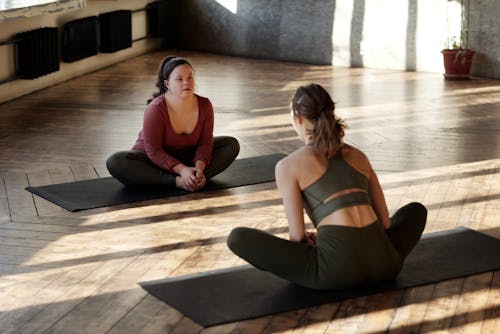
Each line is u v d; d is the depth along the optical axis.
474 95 8.60
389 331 3.26
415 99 8.38
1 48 7.93
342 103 8.17
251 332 3.25
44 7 7.82
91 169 5.70
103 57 10.08
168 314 3.41
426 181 5.39
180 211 4.78
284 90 8.90
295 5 10.80
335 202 3.50
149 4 11.23
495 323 3.33
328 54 10.72
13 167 5.74
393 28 10.24
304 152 3.56
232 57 11.23
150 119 5.12
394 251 3.59
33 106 7.86
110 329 3.28
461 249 4.11
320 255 3.54
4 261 3.99
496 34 9.55
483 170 5.66
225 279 3.75
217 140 5.41
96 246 4.20
